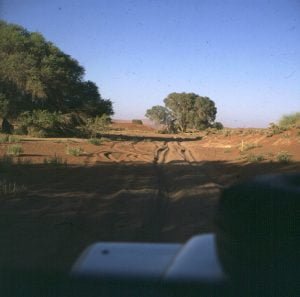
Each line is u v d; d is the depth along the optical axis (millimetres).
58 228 9477
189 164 25609
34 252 7250
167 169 22500
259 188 2621
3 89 54312
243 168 22234
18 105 53906
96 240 8523
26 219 10297
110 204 12445
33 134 50438
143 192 14695
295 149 30844
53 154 27672
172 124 114750
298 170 20234
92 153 29922
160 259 3127
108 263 3045
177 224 10125
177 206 12461
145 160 27344
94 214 11086
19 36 56281
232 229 2613
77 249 7656
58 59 57688
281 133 38250
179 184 16875
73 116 58750
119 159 27156
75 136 53812
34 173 18453
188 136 78938
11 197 13016
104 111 65562
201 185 16594
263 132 41844
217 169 22594
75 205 12109
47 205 11992
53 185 15508
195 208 12078
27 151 29031
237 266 2582
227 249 2639
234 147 39875
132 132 95188
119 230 9500
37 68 55156
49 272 4996
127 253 3264
